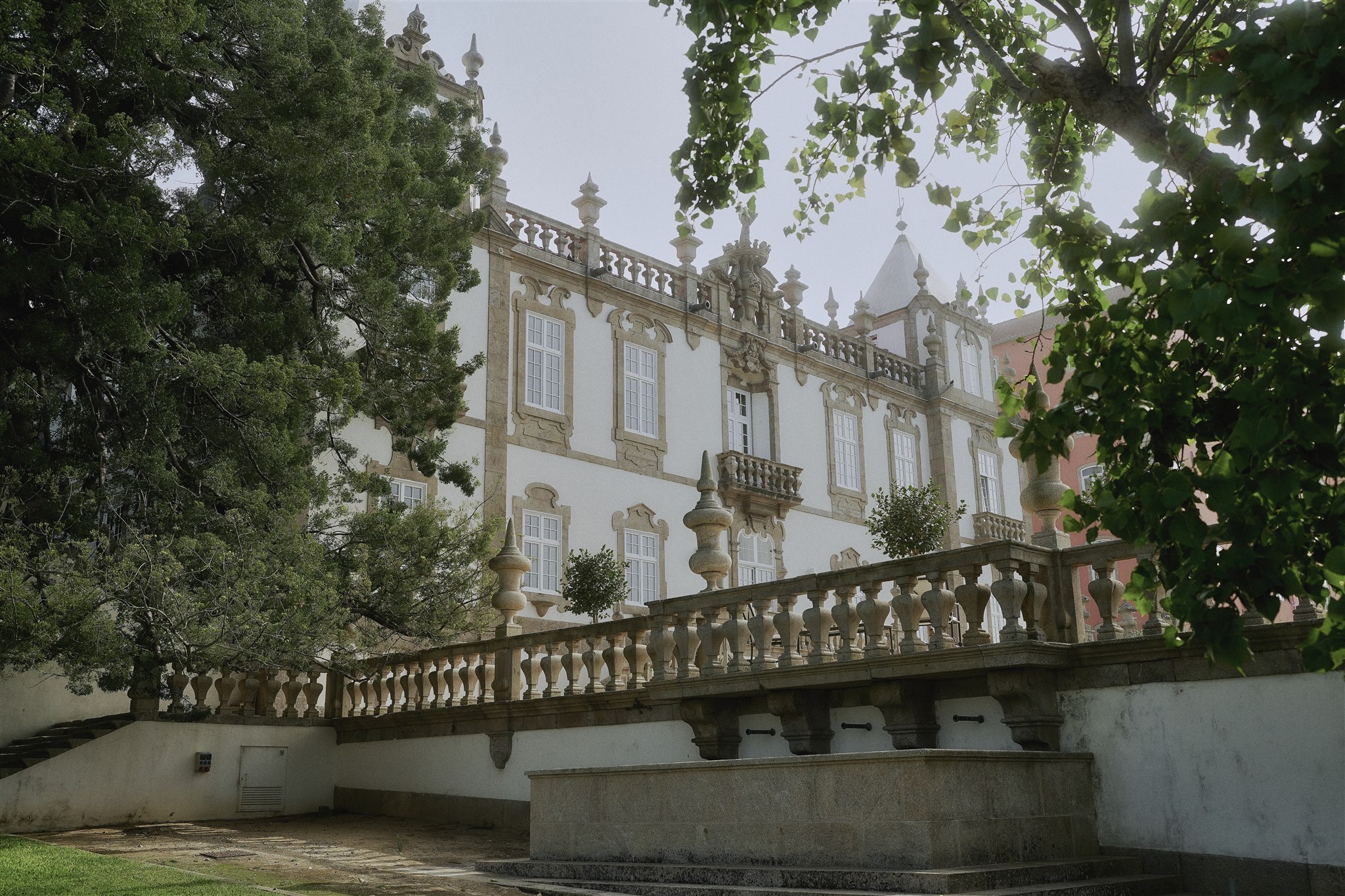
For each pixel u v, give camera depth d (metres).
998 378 6.59
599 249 26.69
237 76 14.13
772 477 28.98
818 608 10.95
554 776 10.27
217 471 13.19
